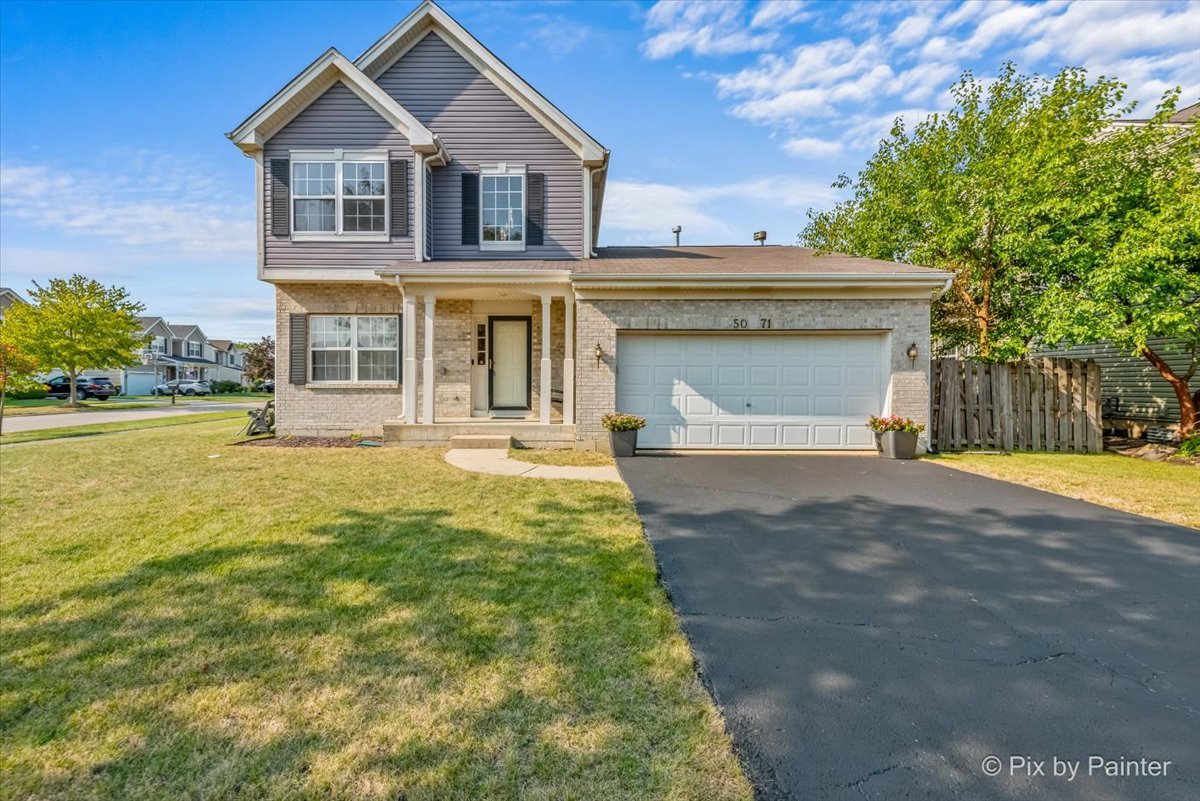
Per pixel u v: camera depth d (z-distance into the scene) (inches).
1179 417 461.4
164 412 905.5
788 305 384.5
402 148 443.8
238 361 3051.2
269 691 96.6
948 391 400.2
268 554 166.1
